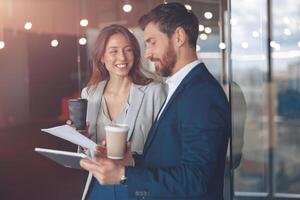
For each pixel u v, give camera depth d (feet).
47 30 11.14
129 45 6.47
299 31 12.66
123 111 6.47
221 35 9.07
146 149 4.93
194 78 4.77
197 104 4.55
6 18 11.31
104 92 6.59
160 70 5.07
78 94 10.81
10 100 11.33
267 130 13.17
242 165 12.33
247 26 12.07
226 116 4.60
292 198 12.34
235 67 12.00
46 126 10.98
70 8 11.00
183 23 4.95
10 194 10.94
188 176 4.34
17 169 11.06
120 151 4.62
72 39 11.05
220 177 4.74
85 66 10.83
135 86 6.40
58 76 10.90
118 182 4.45
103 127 6.50
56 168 10.80
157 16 5.02
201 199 4.50
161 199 4.54
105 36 6.62
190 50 4.99
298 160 12.84
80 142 4.83
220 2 9.14
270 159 12.91
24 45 11.21
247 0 11.83
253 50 12.35
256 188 12.38
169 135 4.75
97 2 10.94
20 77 11.29
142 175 4.42
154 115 6.39
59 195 10.68
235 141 8.59
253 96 12.85
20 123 11.18
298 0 12.39
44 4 11.16
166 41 4.99
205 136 4.42
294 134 13.97
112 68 6.53
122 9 10.53
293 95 13.62
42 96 11.20
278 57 12.74
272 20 12.38
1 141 11.19
